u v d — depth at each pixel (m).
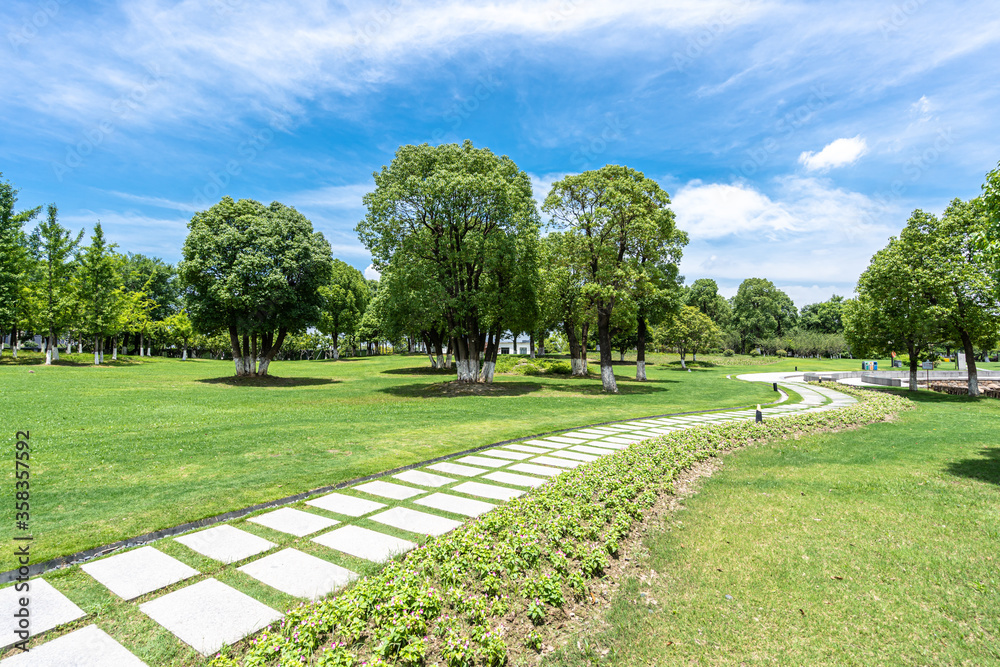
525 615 4.18
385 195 23.05
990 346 25.31
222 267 28.47
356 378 35.59
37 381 24.47
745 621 4.26
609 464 8.73
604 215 25.53
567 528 5.66
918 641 3.93
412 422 14.73
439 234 24.98
